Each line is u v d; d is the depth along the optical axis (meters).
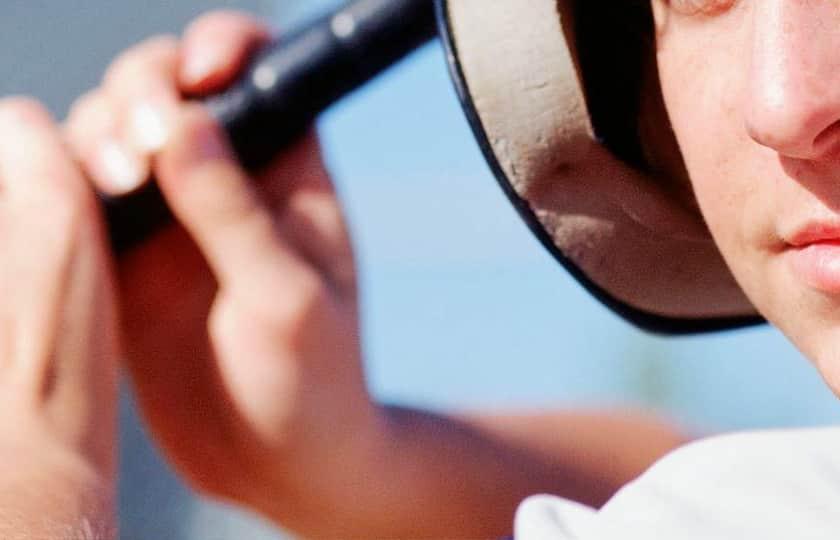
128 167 2.39
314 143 2.52
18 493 1.93
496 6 1.81
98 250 2.30
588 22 1.82
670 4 1.63
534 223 1.94
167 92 2.41
